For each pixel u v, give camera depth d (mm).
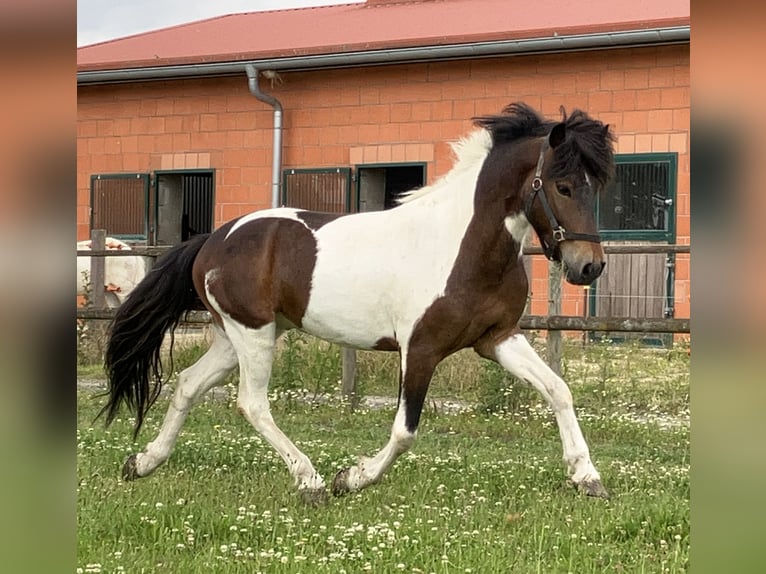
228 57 17078
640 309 14633
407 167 16594
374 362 11477
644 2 16016
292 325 6617
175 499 5930
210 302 6633
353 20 18906
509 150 5895
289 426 9305
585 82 15070
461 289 5883
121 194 18688
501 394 9750
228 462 7293
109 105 18734
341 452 7676
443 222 6020
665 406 9844
